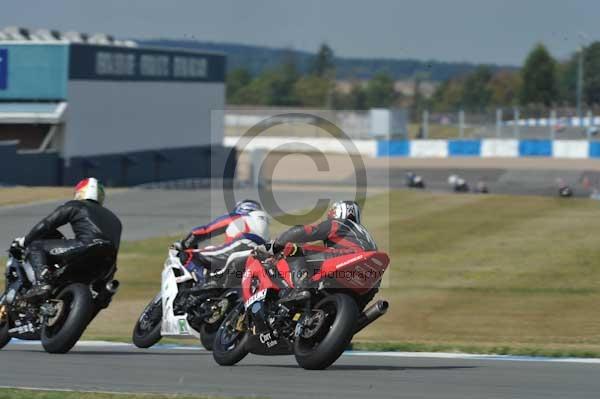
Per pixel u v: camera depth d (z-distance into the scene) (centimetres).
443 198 11344
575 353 3538
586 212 9894
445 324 5012
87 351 3691
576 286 6159
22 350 3697
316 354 2955
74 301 3441
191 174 18212
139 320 3844
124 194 12612
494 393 2628
